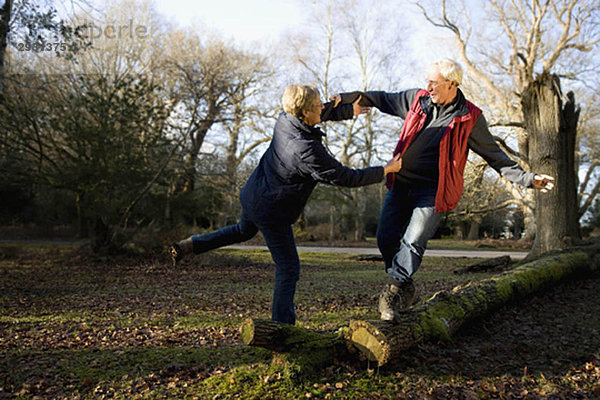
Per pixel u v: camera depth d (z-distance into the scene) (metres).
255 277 11.53
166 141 14.62
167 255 15.09
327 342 3.42
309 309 6.38
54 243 20.75
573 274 8.48
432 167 3.21
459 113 3.11
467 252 22.41
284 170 3.01
